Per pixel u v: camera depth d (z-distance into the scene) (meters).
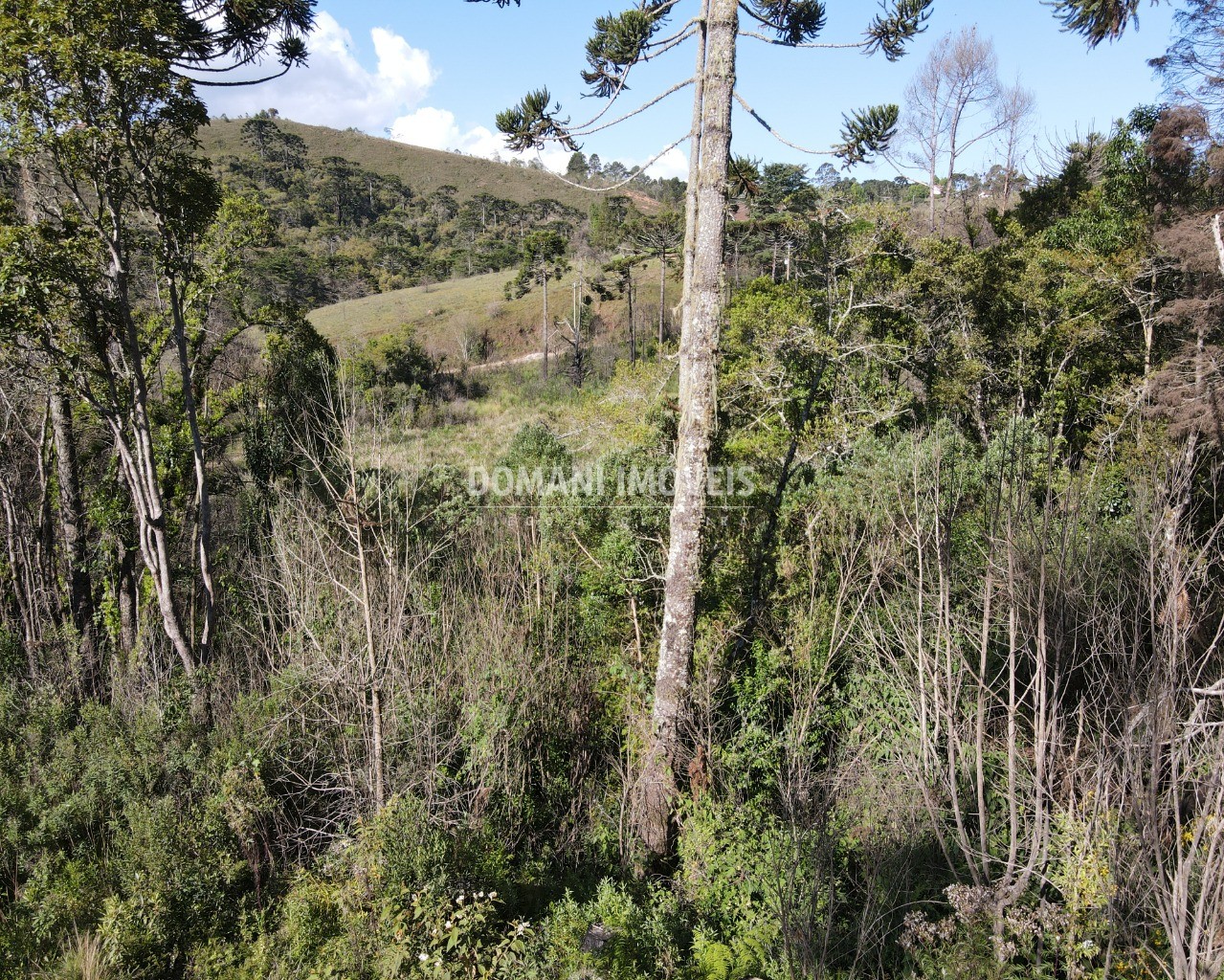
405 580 7.52
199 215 10.22
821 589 9.27
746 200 9.96
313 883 6.28
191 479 14.78
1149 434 11.25
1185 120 15.20
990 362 19.80
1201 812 3.55
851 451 12.05
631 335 46.28
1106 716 4.84
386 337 41.94
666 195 94.06
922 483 7.02
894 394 16.25
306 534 8.34
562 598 10.79
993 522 5.22
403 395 25.94
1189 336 15.76
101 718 8.02
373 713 6.88
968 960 4.52
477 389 43.31
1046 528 4.73
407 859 5.96
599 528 11.23
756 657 8.95
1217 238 6.89
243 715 8.04
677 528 7.32
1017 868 5.20
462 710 7.78
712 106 6.98
